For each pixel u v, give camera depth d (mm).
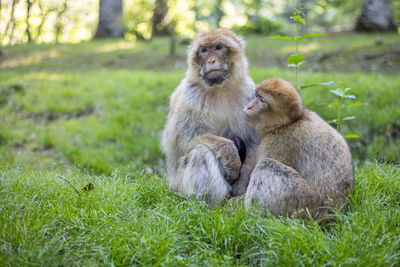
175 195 4387
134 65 15203
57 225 3580
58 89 11133
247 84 4871
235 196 4516
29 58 14523
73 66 14742
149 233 3330
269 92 4129
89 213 3740
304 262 3008
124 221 3590
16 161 6418
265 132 4266
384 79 10117
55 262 2975
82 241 3229
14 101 10266
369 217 3691
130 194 4430
